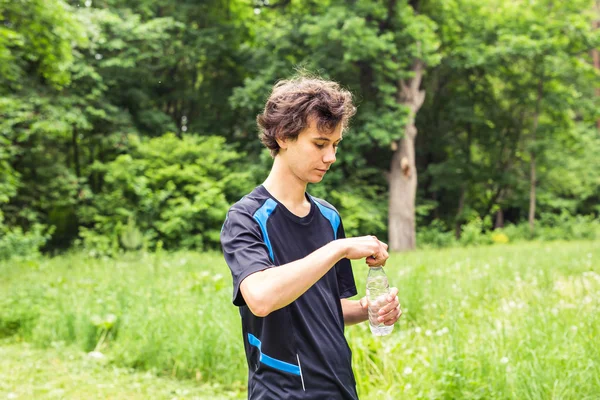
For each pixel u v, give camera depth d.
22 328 7.65
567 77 26.14
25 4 12.82
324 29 20.44
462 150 28.38
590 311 4.99
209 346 5.76
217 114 25.84
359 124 21.69
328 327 2.04
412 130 23.08
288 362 1.96
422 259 12.75
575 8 25.56
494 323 5.19
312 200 2.16
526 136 27.92
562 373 3.93
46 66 15.39
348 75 22.78
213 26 24.42
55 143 22.61
